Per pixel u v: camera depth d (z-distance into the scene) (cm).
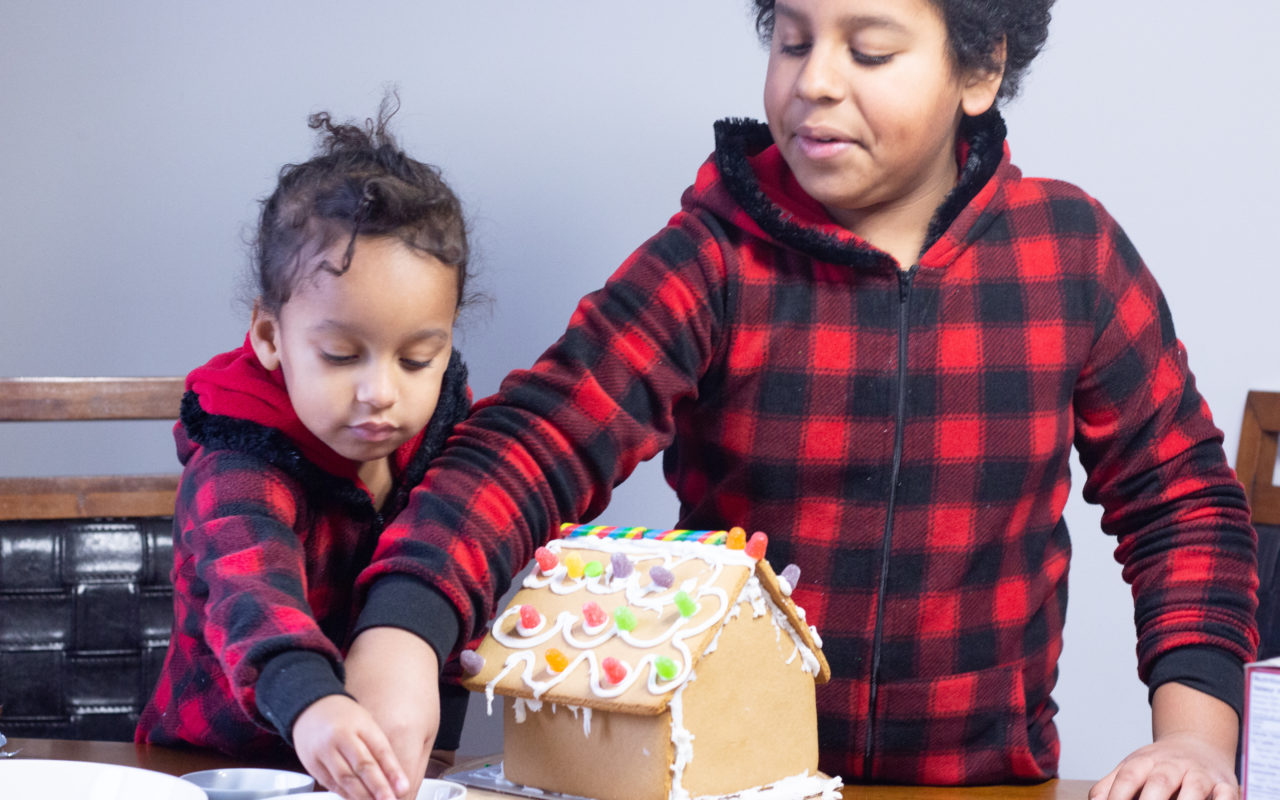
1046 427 101
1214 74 156
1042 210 104
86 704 131
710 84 154
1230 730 89
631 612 78
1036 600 105
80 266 158
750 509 101
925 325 99
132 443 159
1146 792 77
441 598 77
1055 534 111
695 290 97
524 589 84
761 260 99
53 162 157
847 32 87
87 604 131
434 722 70
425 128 155
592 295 98
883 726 101
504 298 155
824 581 100
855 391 98
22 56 157
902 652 100
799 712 83
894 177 92
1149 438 103
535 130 154
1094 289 103
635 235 155
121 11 156
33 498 132
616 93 154
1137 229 157
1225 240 158
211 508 83
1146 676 98
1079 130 156
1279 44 156
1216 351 158
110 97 157
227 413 89
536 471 87
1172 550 100
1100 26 155
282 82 156
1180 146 157
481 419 90
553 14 154
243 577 75
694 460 105
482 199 155
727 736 77
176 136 157
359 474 95
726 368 100
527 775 79
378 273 79
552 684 76
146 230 157
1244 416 155
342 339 80
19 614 130
